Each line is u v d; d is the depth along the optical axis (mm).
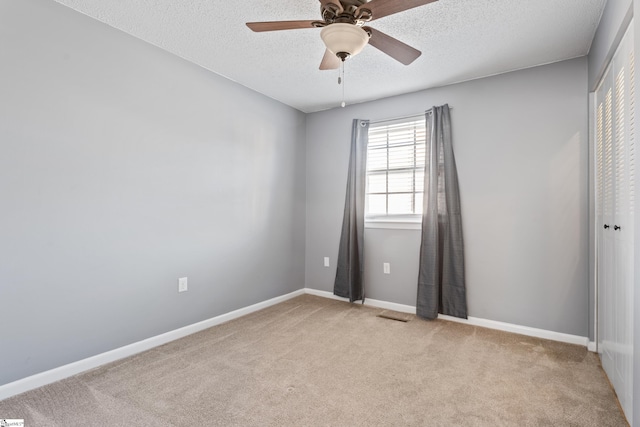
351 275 3602
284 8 2020
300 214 4043
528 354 2398
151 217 2504
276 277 3707
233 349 2463
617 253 1905
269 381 1994
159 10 2055
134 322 2400
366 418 1645
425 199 3191
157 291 2545
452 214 3074
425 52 2535
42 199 1941
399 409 1722
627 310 1712
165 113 2586
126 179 2346
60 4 1999
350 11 1599
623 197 1787
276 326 2959
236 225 3207
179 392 1867
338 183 3895
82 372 2102
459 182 3102
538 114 2758
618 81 1846
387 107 3543
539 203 2754
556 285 2684
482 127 3002
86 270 2141
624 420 1640
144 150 2451
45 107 1944
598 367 2195
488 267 2965
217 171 3012
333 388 1920
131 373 2092
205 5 1999
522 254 2822
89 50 2135
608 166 2100
